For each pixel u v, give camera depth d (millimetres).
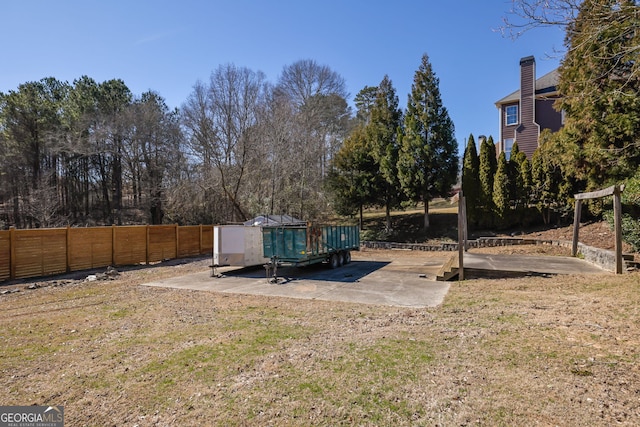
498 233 20141
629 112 11609
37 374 4289
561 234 17234
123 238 15047
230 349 4949
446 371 3914
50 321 6672
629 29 5695
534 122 23797
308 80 39469
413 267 13852
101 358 4758
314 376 3965
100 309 7582
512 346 4492
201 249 19453
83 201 34125
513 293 7680
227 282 11008
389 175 22828
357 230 16453
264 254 12328
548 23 5605
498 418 2969
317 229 12672
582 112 12867
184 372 4219
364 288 9562
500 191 20031
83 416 3320
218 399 3543
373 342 5012
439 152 22109
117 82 33312
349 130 39844
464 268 10492
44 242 12203
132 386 3898
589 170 13852
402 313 6715
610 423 2791
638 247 11320
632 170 12297
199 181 28125
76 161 32000
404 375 3877
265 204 25719
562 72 13266
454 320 5949
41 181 26844
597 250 10977
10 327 6316
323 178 28984
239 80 27688
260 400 3482
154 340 5434
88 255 13625
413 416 3080
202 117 27078
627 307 5727
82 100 30641
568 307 6113
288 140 28016
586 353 4109
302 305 7668
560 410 3018
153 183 30656
